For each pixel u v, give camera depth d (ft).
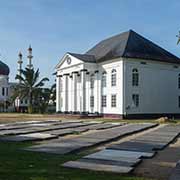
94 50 182.60
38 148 43.14
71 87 180.14
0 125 89.40
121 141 56.03
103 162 32.63
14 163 31.09
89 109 168.14
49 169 28.53
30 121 112.57
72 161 32.91
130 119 143.84
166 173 29.14
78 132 69.77
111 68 155.12
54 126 85.87
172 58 164.45
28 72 213.66
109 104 155.43
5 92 274.16
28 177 25.08
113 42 171.53
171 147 48.62
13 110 254.47
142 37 168.04
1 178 24.48
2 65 278.46
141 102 153.17
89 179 25.12
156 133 70.54
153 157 38.50
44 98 220.84
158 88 159.22
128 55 149.18
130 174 28.14
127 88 149.07
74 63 170.91
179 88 167.12
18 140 53.52
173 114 164.25
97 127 83.66
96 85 164.04
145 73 155.12
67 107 183.52
